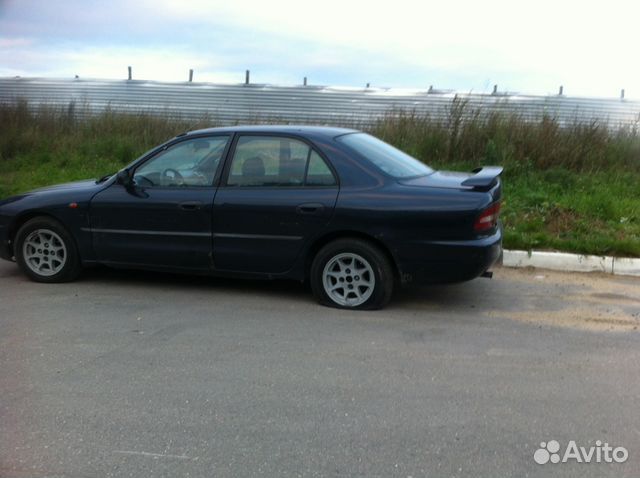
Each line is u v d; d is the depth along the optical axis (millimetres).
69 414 3684
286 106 18047
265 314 5461
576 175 9977
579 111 13977
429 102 16609
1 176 11680
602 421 3613
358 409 3746
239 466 3170
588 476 3092
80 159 12805
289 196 5559
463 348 4695
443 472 3121
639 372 4270
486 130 11047
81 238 6242
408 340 4852
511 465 3182
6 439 3420
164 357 4508
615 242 7043
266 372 4258
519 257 7051
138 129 14070
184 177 5961
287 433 3479
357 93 18906
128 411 3721
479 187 5273
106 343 4777
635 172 10391
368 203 5352
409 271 5359
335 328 5113
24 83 20891
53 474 3100
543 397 3900
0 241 6508
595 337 4938
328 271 5590
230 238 5738
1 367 4336
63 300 5859
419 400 3857
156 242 5992
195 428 3529
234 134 5887
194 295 6023
